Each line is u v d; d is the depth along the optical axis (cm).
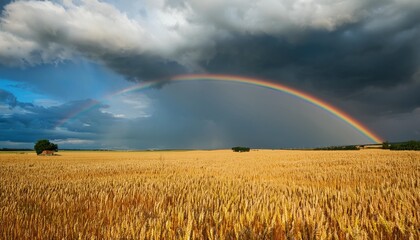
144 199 954
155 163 3591
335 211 665
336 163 2884
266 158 4534
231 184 1422
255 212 657
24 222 645
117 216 683
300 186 1310
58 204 870
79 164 3512
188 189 1209
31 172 2386
